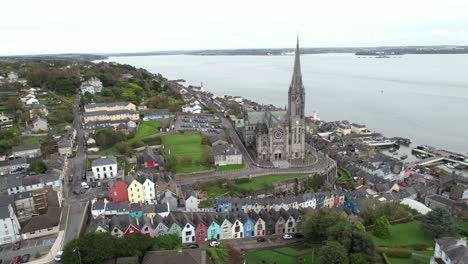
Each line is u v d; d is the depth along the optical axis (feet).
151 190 515.50
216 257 367.45
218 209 497.05
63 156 629.10
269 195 575.38
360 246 358.43
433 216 420.36
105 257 341.62
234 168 647.15
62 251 370.53
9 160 609.42
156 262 333.42
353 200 540.93
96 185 558.97
